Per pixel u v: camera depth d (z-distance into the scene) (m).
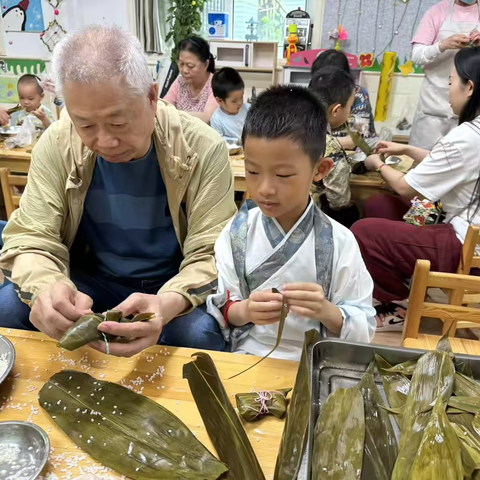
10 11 4.59
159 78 4.56
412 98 4.14
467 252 1.71
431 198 1.96
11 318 1.18
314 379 0.82
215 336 1.17
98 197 1.28
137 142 1.05
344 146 2.55
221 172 1.26
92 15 4.55
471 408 0.75
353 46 4.11
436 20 3.31
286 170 0.87
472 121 1.91
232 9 4.38
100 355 0.94
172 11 4.12
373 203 2.37
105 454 0.72
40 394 0.82
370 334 1.04
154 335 0.92
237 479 0.67
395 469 0.66
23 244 1.16
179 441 0.73
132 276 1.40
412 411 0.75
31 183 1.25
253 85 4.50
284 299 0.93
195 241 1.23
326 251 1.00
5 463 0.69
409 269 2.05
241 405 0.80
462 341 1.28
